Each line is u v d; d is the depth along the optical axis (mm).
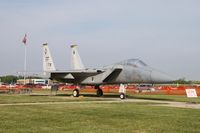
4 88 59156
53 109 17422
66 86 65625
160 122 12352
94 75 32656
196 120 13016
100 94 34750
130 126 11289
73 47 40438
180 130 10523
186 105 21969
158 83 29516
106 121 12539
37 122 12102
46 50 40156
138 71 29734
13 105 20281
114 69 30844
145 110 17188
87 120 12773
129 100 27609
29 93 43344
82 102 24016
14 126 11094
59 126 11164
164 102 25234
